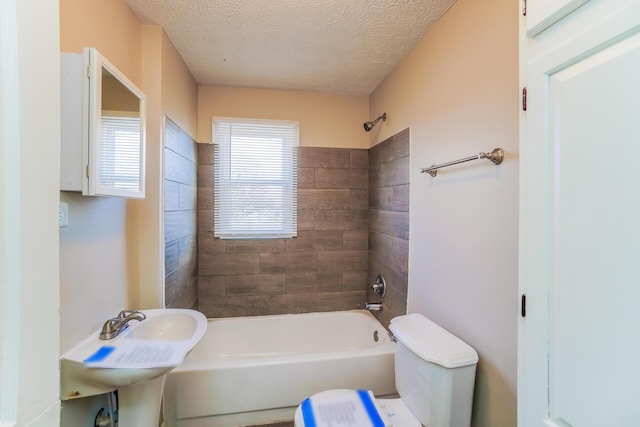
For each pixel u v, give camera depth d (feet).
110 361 3.37
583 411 2.02
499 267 3.71
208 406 5.37
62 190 3.32
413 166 6.06
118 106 3.87
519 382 2.66
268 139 8.41
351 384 5.84
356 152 8.80
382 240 7.76
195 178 7.80
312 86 8.18
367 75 7.45
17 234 1.35
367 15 5.02
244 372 5.46
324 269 8.72
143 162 4.46
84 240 3.86
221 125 8.16
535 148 2.46
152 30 5.43
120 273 4.81
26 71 1.39
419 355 4.09
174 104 6.16
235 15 5.08
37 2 1.46
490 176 3.88
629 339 1.73
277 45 6.04
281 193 8.50
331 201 8.73
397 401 4.75
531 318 2.50
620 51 1.79
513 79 3.51
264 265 8.43
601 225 1.90
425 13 4.94
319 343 8.24
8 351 1.31
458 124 4.57
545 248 2.36
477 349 4.11
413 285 6.05
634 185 1.70
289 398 5.62
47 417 1.53
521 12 2.66
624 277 1.75
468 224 4.33
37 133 1.46
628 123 1.74
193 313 4.97
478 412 4.07
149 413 4.15
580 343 2.06
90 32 3.93
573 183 2.12
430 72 5.41
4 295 1.30
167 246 5.80
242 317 8.16
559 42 2.23
